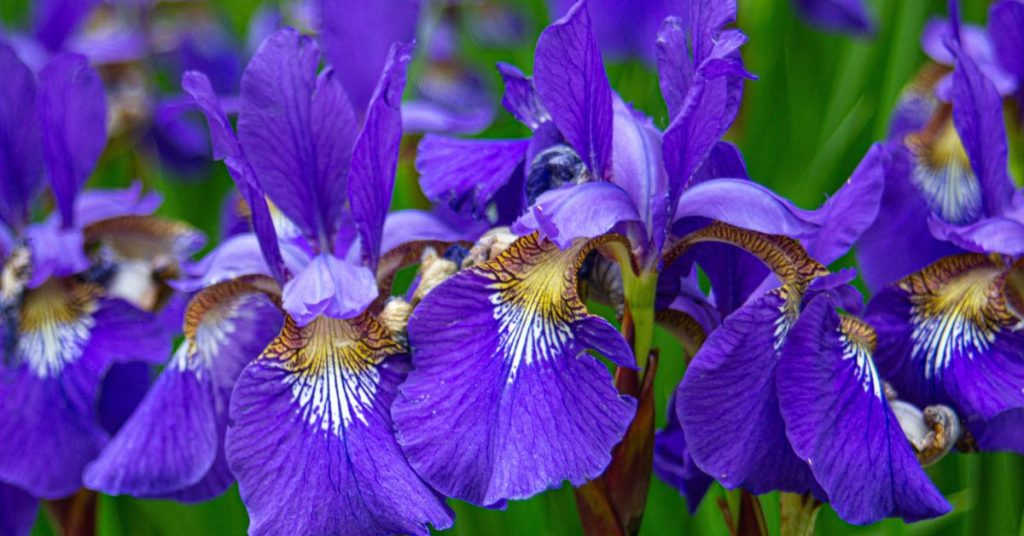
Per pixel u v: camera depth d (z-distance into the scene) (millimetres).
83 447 393
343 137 362
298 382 335
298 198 361
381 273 370
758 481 335
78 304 405
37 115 422
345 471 327
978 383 363
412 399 327
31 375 396
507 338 331
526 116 383
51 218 427
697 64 353
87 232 427
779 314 340
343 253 370
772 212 342
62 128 416
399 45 348
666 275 361
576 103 352
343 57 394
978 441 370
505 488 318
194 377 359
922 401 369
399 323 341
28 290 403
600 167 354
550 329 333
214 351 359
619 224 349
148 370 413
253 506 327
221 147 351
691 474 369
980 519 435
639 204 349
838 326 345
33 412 393
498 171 383
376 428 332
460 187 383
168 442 355
